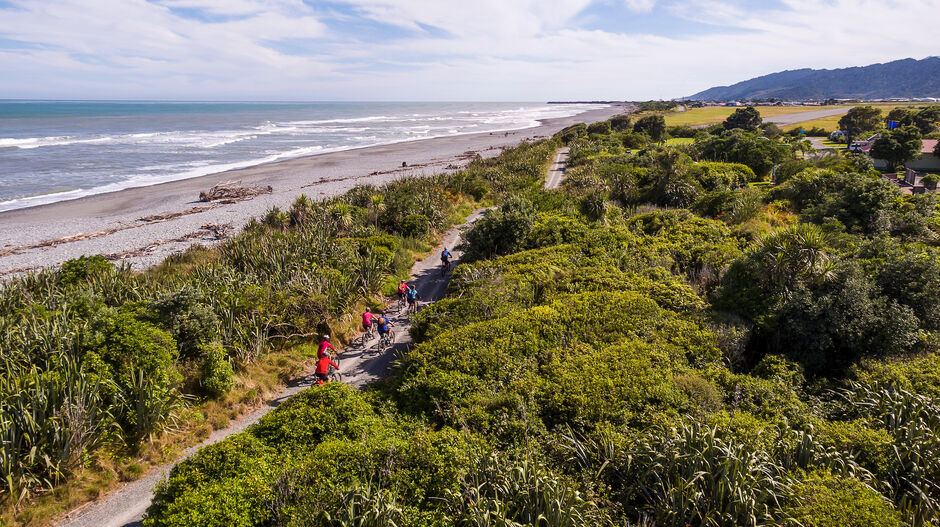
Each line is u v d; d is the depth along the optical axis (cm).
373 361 1719
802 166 4338
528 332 1496
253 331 1681
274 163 7175
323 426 1130
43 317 1559
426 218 3256
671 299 1744
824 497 762
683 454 882
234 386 1493
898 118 9525
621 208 3434
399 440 1046
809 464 884
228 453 997
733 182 4125
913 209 2742
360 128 14988
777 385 1224
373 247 2584
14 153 7344
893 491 847
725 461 813
